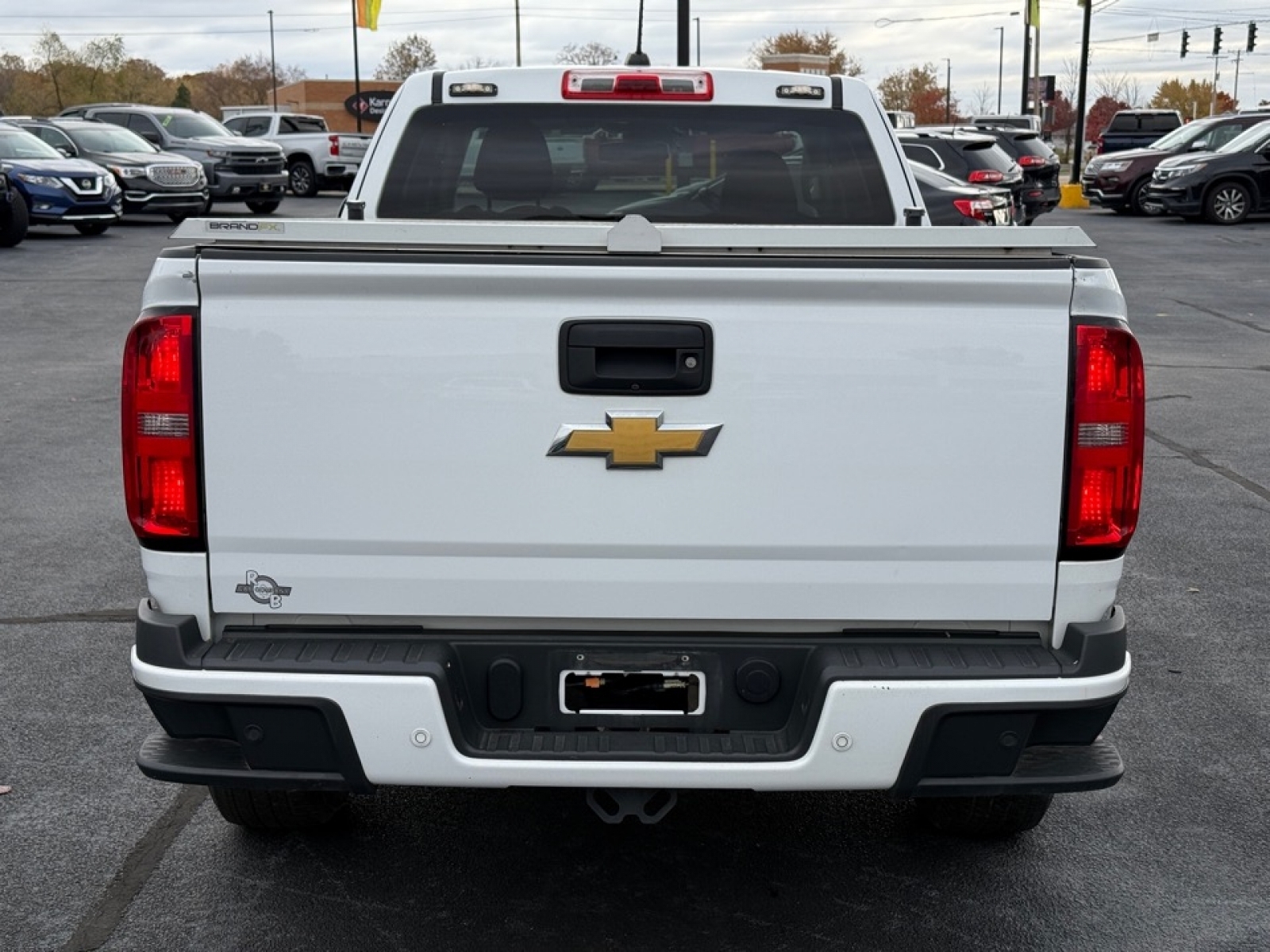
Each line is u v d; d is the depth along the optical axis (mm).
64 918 3736
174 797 4469
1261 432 10227
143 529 3219
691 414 3156
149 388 3168
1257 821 4383
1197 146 30953
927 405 3160
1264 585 6738
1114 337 3152
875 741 3145
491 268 3092
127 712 5148
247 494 3201
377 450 3178
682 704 3295
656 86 5086
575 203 5176
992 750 3197
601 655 3266
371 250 3107
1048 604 3256
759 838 4230
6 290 17531
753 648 3258
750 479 3182
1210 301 17797
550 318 3127
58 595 6461
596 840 4203
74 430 9984
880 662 3172
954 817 4121
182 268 3129
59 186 23500
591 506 3189
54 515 7820
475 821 4328
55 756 4762
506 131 5129
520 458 3176
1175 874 4035
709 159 5145
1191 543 7445
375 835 4223
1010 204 16734
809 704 3184
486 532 3201
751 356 3137
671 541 3203
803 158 5148
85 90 94562
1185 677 5598
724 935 3672
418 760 3148
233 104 128375
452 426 3164
